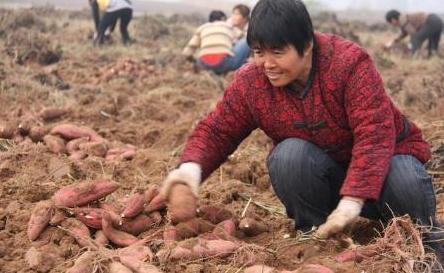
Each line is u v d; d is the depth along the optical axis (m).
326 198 3.09
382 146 2.70
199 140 3.02
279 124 2.94
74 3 25.86
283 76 2.67
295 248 2.95
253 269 2.62
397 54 12.90
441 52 14.14
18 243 3.06
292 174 2.96
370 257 2.73
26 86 6.75
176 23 17.61
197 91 7.63
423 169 2.97
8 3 22.25
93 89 7.23
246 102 2.95
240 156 4.88
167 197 2.92
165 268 2.72
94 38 11.68
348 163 3.05
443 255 3.04
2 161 4.32
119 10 11.62
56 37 12.23
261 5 2.59
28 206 3.51
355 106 2.72
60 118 5.95
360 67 2.72
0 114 5.87
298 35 2.56
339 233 2.96
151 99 6.81
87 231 3.06
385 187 2.92
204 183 4.34
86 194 3.17
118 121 6.16
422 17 12.82
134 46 11.81
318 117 2.83
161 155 4.91
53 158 4.37
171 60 10.11
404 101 7.13
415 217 2.95
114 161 4.55
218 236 2.97
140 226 3.15
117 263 2.67
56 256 2.91
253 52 2.70
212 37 8.55
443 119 6.20
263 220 3.57
